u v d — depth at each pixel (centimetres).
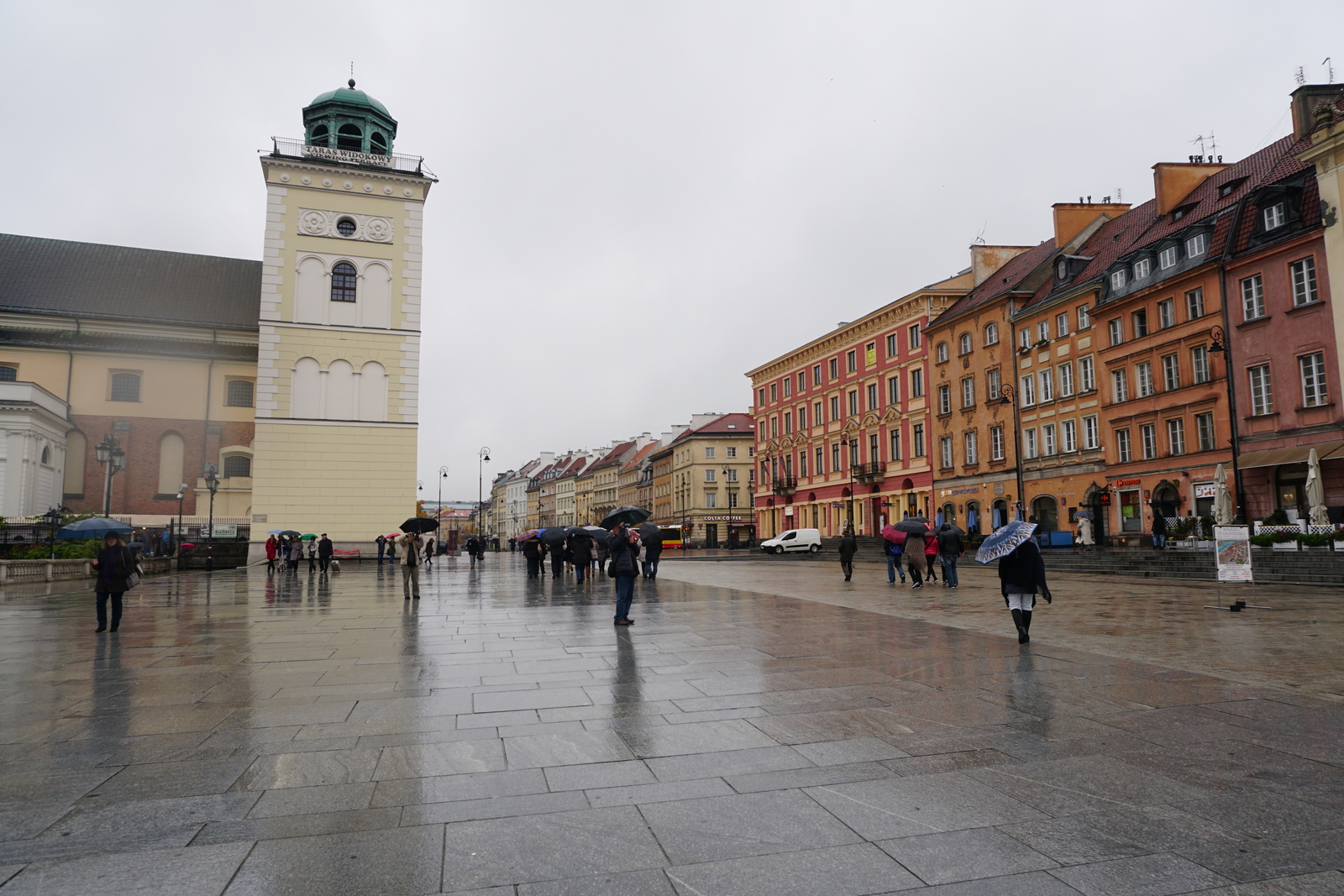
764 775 489
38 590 2208
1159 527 3462
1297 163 3259
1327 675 789
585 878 347
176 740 574
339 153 4197
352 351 4141
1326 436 2866
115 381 4756
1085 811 425
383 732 593
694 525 8731
